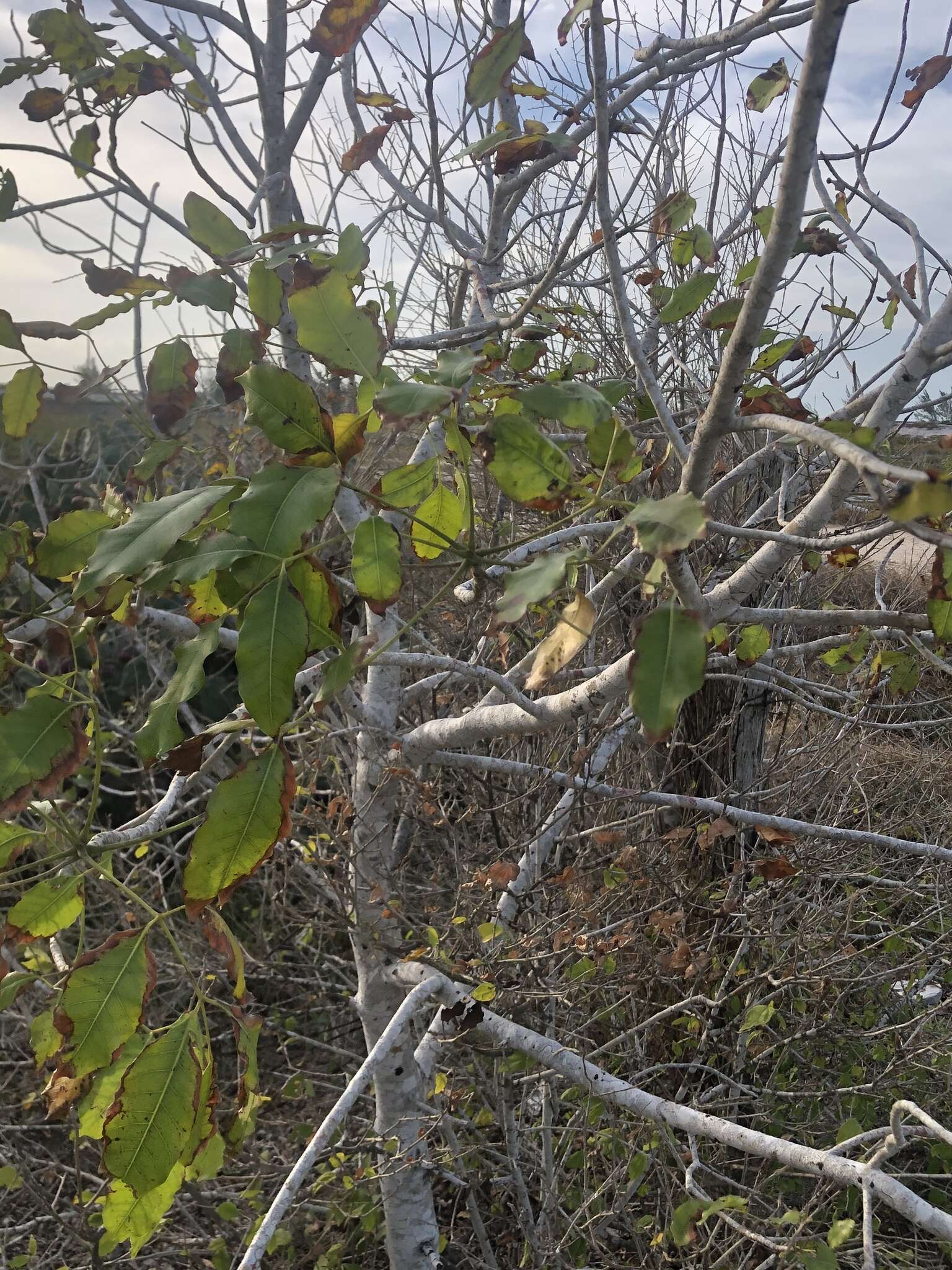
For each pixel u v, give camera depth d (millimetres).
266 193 2178
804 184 917
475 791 3787
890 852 4305
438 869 3709
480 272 2658
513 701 1904
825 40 856
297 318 1224
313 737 2883
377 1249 3734
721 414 1082
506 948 2789
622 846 3320
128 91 2010
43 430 1694
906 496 800
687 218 2102
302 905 4738
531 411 1241
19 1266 3213
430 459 1345
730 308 1874
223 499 1158
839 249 2020
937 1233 1454
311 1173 3748
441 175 2490
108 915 4176
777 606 4008
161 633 4750
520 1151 3381
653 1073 3326
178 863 3584
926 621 1457
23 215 1859
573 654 1186
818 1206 2795
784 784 3875
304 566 1125
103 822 5387
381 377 1267
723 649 3809
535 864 3076
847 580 4160
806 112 892
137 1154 1143
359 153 2178
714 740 3750
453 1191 3812
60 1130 4180
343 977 4375
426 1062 2885
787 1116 3652
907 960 3951
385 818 2916
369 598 1225
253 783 1098
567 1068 2248
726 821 2693
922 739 4500
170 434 1723
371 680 2875
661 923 2863
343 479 1153
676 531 926
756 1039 3539
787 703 3803
